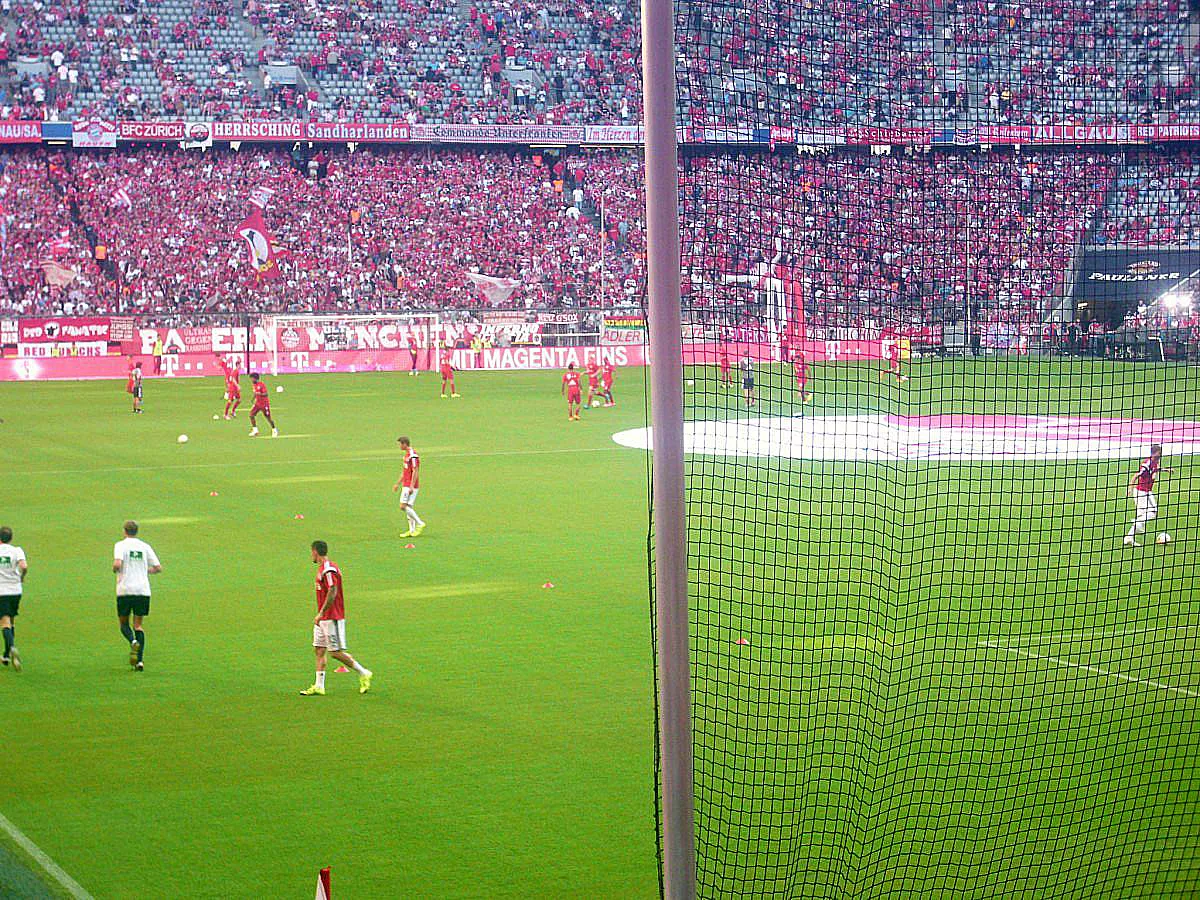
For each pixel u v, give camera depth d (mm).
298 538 26672
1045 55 29719
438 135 74188
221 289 72188
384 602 21344
